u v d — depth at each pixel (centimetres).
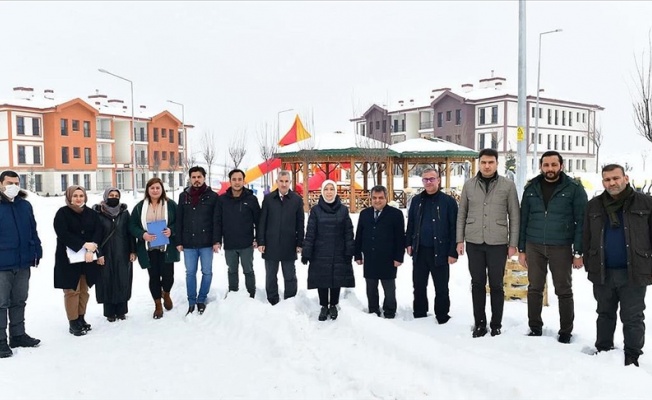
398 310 652
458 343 500
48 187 4316
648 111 1318
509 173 2198
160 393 441
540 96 4578
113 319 664
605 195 459
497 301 529
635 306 439
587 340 507
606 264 450
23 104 4222
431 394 403
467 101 4597
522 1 926
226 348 546
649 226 435
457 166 3941
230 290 705
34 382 466
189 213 674
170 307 712
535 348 465
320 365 477
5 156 4125
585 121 4962
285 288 682
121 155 4969
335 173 2638
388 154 2017
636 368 413
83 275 621
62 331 622
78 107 4456
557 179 500
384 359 469
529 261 516
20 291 558
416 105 5169
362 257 636
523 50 930
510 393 383
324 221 617
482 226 527
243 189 687
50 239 1301
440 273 584
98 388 454
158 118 5147
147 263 664
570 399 367
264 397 427
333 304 623
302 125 2391
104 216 648
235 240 678
